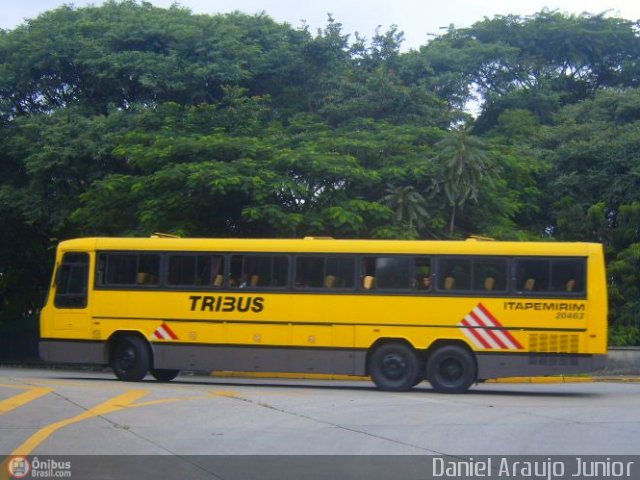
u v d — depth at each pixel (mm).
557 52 45344
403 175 24609
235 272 18219
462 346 17125
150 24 31984
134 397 14922
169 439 10867
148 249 18797
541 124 39500
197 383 19797
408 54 38531
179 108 28172
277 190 23312
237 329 18031
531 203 29391
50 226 31312
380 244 17609
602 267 16750
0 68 30875
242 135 26641
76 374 24297
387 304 17375
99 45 31297
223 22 33812
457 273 17219
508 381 23312
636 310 26312
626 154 30156
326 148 25625
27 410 13047
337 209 23406
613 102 34562
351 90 30594
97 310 18906
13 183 30578
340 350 17484
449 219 25266
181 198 24047
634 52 44906
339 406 14266
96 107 31297
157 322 18531
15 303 39344
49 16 33469
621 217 28359
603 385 21719
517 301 16891
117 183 25125
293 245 17984
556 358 16656
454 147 24203
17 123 30328
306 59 33031
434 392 17500
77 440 10641
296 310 17750
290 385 19844
